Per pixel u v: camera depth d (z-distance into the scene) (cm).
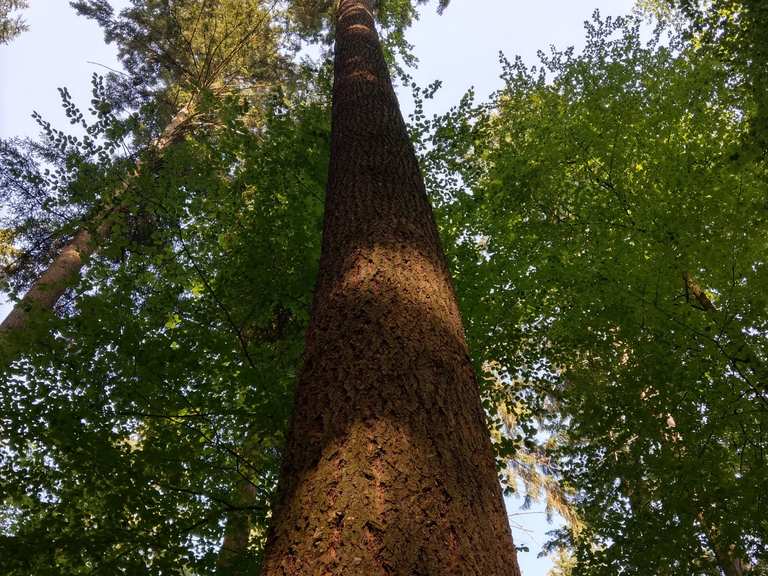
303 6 1402
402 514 137
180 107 1216
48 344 383
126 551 361
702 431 500
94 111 457
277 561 137
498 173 641
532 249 596
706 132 619
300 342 477
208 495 389
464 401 190
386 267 243
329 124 611
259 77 1315
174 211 470
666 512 499
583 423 566
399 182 340
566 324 587
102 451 360
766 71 493
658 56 699
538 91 767
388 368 187
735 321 484
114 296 418
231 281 482
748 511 455
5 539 326
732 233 517
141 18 1218
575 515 995
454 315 235
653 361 527
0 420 364
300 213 526
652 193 600
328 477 150
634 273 541
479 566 134
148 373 397
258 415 414
